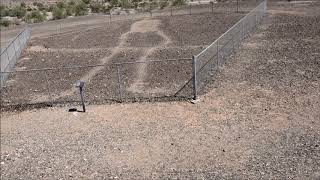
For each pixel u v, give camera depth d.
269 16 41.16
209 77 25.22
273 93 22.27
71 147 18.30
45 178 15.52
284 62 26.98
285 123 18.88
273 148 16.73
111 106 22.58
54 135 19.78
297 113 19.77
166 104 22.16
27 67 31.31
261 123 19.06
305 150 16.30
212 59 26.59
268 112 20.12
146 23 43.47
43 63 32.06
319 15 39.91
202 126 19.33
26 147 18.67
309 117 19.27
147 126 19.84
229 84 23.95
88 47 35.75
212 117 20.16
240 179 14.38
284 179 14.14
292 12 42.25
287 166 15.12
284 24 37.38
